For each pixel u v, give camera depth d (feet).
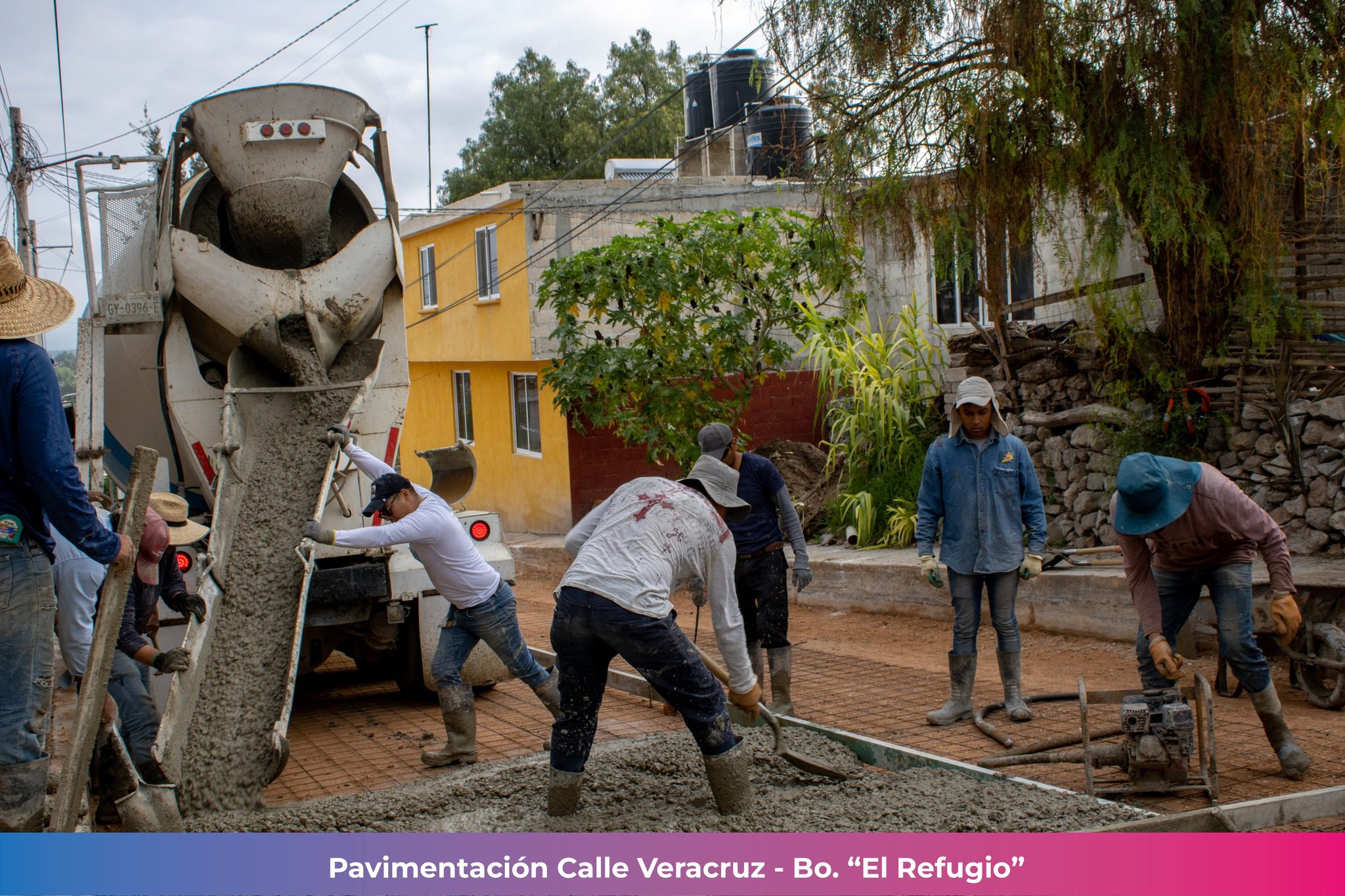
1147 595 16.84
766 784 16.14
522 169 133.08
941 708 21.50
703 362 43.16
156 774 15.42
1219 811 13.02
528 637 32.63
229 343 22.70
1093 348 33.12
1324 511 27.78
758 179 55.16
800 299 47.19
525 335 55.98
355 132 23.32
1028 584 29.63
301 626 18.20
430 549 18.10
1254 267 26.96
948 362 43.34
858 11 29.14
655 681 14.16
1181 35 25.72
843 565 34.96
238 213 22.90
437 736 21.17
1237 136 26.23
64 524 11.36
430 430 73.72
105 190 22.88
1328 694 20.43
